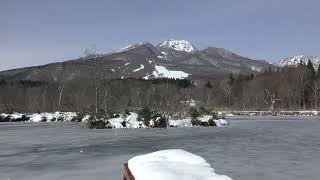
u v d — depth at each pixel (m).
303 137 35.47
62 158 22.38
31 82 162.62
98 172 17.94
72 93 111.62
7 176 17.30
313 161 21.06
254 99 152.12
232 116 105.75
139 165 11.64
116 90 105.00
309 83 146.25
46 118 73.38
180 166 11.45
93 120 48.78
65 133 40.16
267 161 21.08
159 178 9.97
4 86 142.12
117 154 23.94
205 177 10.39
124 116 51.22
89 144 29.52
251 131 43.09
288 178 16.56
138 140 32.53
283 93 146.38
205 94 154.75
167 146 28.14
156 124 50.31
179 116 56.84
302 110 130.62
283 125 55.88
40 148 27.14
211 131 43.06
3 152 25.12
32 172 18.14
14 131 43.44
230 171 18.09
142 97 113.69
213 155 23.42
